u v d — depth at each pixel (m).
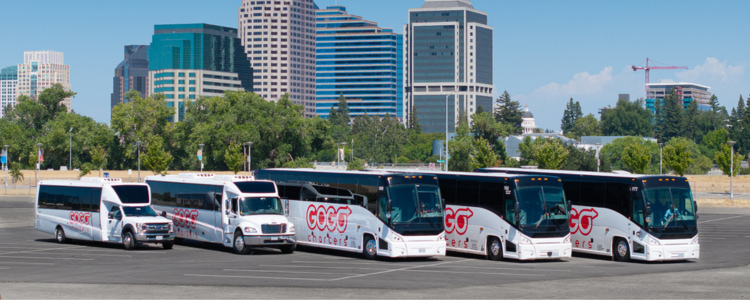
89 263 31.92
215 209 38.81
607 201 34.66
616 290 23.92
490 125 129.62
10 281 25.94
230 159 118.00
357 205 34.53
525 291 23.59
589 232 35.34
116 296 22.31
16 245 41.00
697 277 27.73
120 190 40.16
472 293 23.08
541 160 97.62
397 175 33.34
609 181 34.72
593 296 22.61
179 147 162.75
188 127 162.75
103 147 163.75
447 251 38.12
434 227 33.19
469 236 35.09
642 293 23.27
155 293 22.88
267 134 141.62
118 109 159.25
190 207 40.81
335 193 36.00
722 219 64.44
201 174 41.94
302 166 135.25
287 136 144.88
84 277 26.95
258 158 142.88
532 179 33.41
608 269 30.39
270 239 36.06
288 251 37.69
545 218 33.06
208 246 41.38
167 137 164.50
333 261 32.94
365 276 27.23
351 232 34.72
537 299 21.95
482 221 34.44
